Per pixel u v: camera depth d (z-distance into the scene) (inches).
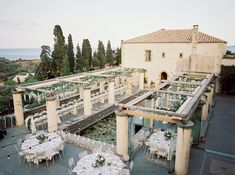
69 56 1108.5
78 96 775.1
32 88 518.9
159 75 1004.6
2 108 577.0
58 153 364.2
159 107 412.8
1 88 649.6
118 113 348.2
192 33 953.5
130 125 368.8
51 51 1008.2
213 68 890.1
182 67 941.2
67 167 345.4
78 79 676.7
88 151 395.2
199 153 395.5
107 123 614.9
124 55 1083.3
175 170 312.3
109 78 699.4
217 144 433.1
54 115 469.7
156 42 983.6
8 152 393.1
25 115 559.2
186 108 312.7
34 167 346.3
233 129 513.7
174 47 947.3
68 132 479.2
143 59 1033.5
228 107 700.0
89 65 1234.6
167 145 354.0
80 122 547.2
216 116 610.2
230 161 367.2
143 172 330.6
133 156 378.0
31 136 394.6
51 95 478.6
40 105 623.2
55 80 636.1
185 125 293.0
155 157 376.5
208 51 887.1
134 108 333.1
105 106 685.9
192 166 349.7
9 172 332.5
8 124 515.8
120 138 354.0
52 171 334.6
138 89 974.4
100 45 1330.0
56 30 1000.2
